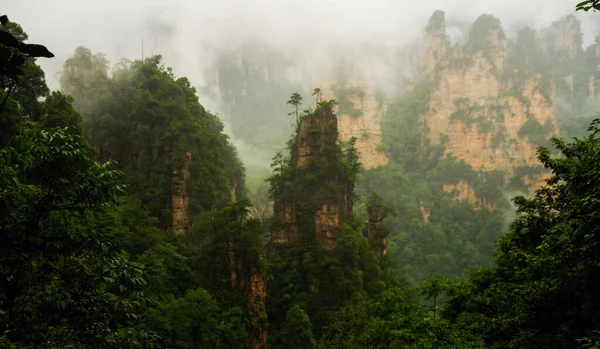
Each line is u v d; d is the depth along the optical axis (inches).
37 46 336.5
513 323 981.8
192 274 2551.7
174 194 3105.3
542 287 893.2
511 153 7642.7
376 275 3100.4
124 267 549.6
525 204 1275.8
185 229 3134.8
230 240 2490.2
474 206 7244.1
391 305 1577.3
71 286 526.3
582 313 798.5
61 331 529.7
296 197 3196.4
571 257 807.1
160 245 2578.7
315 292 2837.1
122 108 3481.8
